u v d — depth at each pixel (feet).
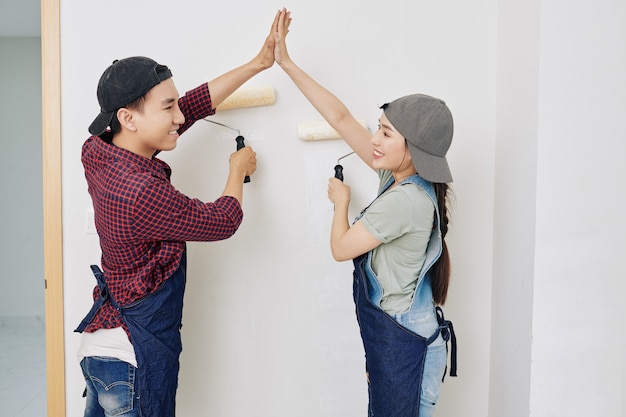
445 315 6.38
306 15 6.09
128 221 4.47
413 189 4.66
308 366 6.34
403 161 4.77
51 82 6.04
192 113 5.54
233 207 5.02
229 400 6.37
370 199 6.19
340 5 6.08
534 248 5.13
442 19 6.12
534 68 5.12
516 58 5.57
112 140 4.89
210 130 6.16
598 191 5.07
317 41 6.11
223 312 6.31
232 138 6.16
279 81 6.12
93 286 6.24
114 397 4.74
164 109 4.74
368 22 6.11
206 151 6.18
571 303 5.15
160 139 4.83
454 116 6.20
